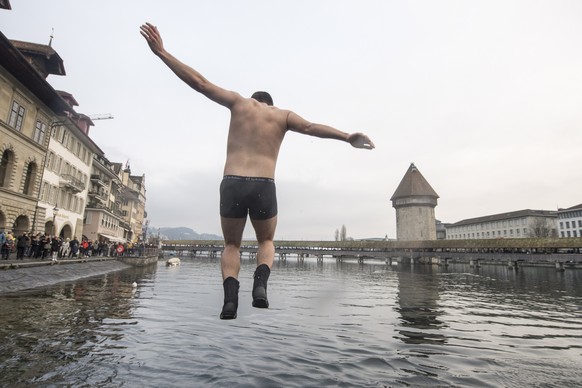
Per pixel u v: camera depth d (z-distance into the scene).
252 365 6.64
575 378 6.36
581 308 15.83
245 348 7.80
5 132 25.73
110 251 43.34
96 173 52.78
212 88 2.29
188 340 8.28
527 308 15.69
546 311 14.85
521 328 11.09
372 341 8.88
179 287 20.77
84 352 7.03
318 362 6.98
